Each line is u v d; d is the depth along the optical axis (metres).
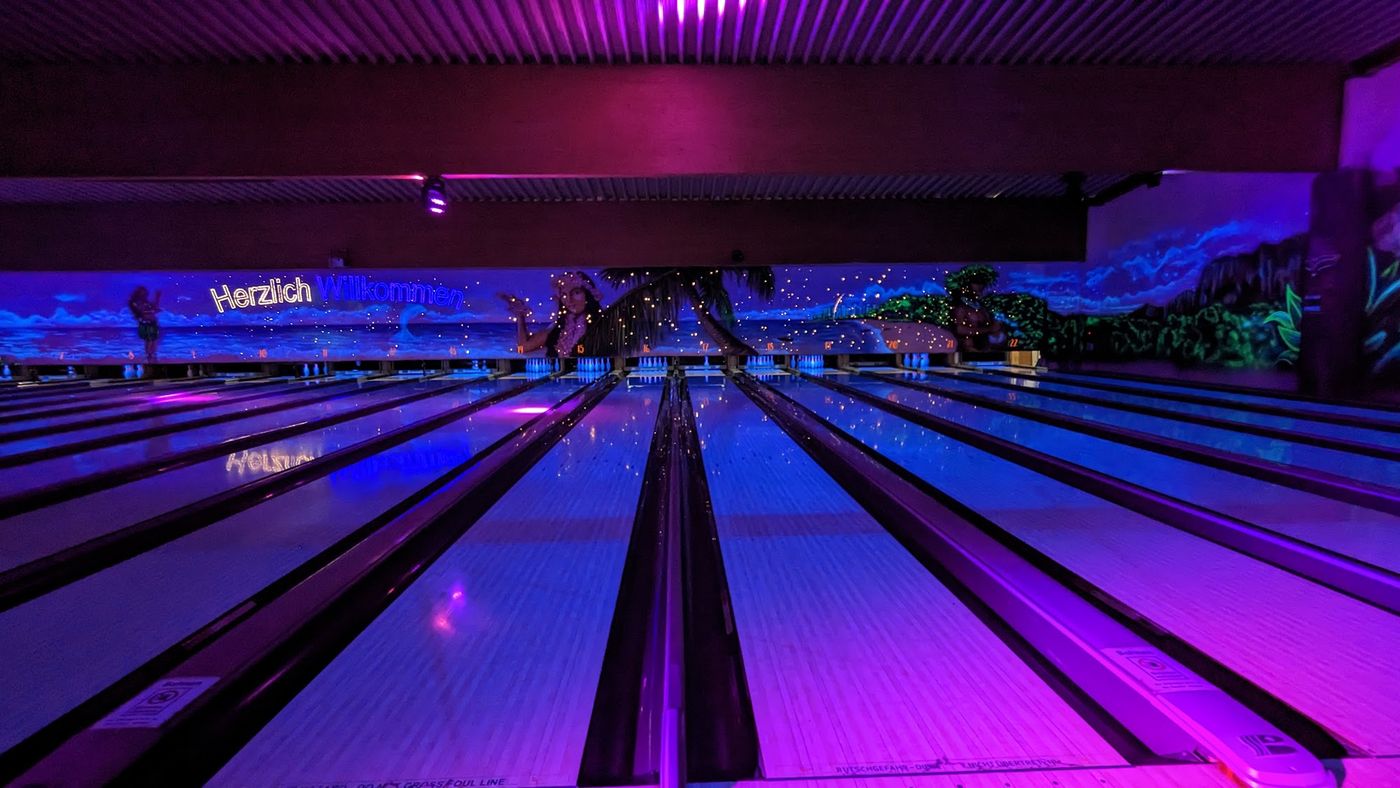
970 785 0.78
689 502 2.05
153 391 5.66
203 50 2.91
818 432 3.31
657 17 2.75
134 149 3.03
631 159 3.14
